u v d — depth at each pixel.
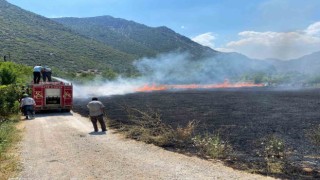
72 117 22.61
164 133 13.79
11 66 41.78
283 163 9.78
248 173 8.80
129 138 13.93
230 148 11.83
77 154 11.14
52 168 9.46
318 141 12.80
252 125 17.19
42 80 31.58
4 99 22.19
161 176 8.55
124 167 9.42
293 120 18.92
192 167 9.38
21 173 8.99
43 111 26.38
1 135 13.32
